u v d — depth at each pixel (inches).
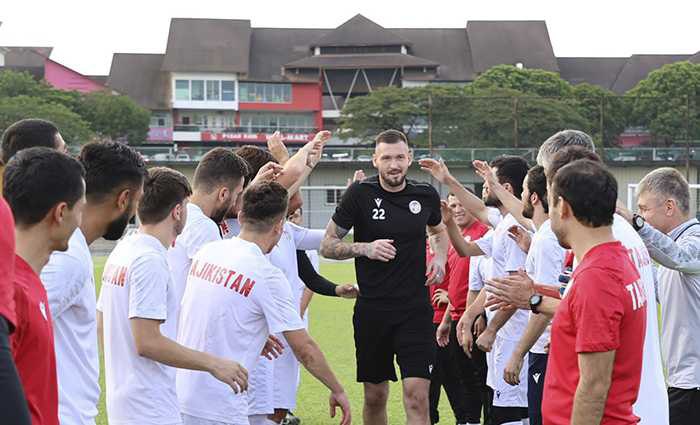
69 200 108.8
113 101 2549.2
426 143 2090.3
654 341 150.6
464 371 276.2
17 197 106.6
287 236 232.8
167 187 158.6
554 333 133.3
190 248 186.2
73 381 133.0
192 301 173.5
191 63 2945.4
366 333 232.4
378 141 231.1
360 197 231.6
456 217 297.9
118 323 156.6
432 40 3171.8
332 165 2047.2
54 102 2362.2
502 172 261.6
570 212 131.2
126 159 140.3
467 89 2333.9
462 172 1953.7
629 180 1971.0
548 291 165.9
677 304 191.2
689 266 178.4
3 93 2427.4
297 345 170.7
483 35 3132.4
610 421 128.0
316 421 294.8
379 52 3083.2
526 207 207.3
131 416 155.2
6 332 81.6
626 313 126.6
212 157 192.7
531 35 3142.2
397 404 321.4
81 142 2235.5
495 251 240.7
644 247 154.9
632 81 3174.2
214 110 2967.5
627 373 128.7
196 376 171.6
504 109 2016.5
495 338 233.0
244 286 168.7
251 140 2962.6
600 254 128.1
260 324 171.6
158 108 2947.8
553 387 133.7
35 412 104.2
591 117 2304.4
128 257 155.6
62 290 127.9
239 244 174.4
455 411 279.4
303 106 2972.4
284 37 3218.5
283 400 232.4
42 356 105.2
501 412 240.8
